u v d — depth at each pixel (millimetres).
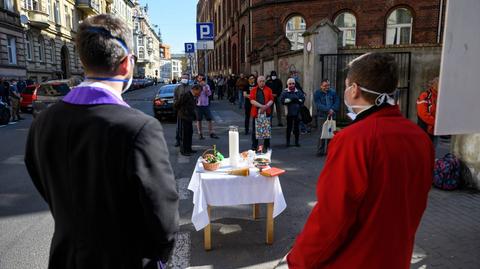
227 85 25828
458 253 3551
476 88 1710
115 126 1357
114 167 1346
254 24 21531
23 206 5113
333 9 19375
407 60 10641
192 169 6965
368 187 1559
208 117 10281
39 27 31609
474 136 5324
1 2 25984
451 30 1619
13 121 15164
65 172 1404
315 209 1695
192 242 3939
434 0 17703
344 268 1674
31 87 18797
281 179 6117
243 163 4141
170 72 144875
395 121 1641
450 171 5371
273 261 3533
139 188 1350
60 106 1472
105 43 1438
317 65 10938
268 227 3842
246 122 10883
